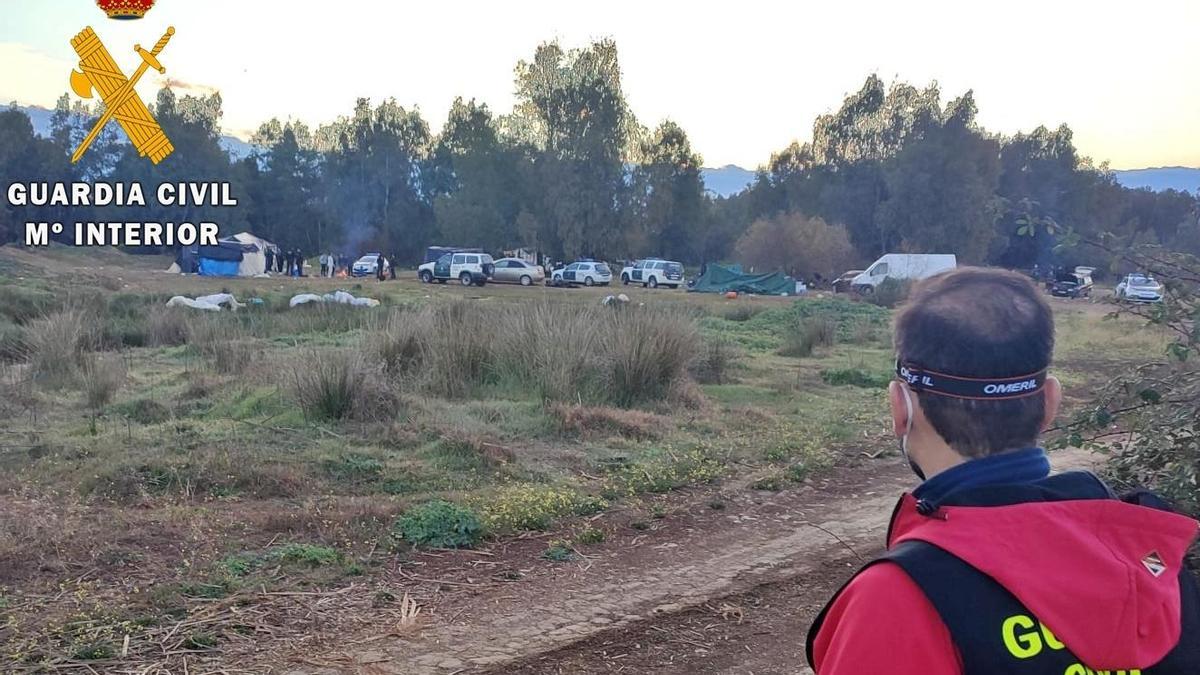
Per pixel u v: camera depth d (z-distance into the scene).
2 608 4.24
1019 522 1.17
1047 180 64.19
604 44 55.88
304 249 71.06
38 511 5.69
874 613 1.15
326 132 78.94
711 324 21.00
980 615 1.11
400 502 6.21
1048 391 1.31
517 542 5.58
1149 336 17.83
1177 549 1.19
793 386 11.96
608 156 55.78
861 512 6.47
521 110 57.72
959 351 1.23
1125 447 4.07
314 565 4.97
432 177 71.12
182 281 38.25
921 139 56.56
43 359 11.15
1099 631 1.09
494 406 9.21
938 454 1.29
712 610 4.63
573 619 4.44
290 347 13.78
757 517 6.29
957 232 52.97
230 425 8.41
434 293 33.78
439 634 4.20
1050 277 34.72
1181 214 64.12
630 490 6.70
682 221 62.66
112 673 3.66
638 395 9.91
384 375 9.73
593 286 45.19
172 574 4.77
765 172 71.50
